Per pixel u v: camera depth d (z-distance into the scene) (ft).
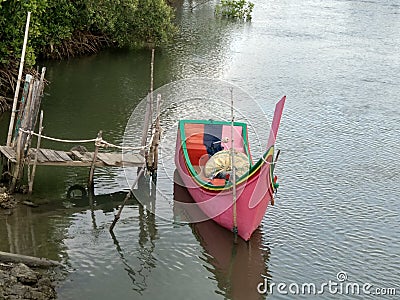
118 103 90.48
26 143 58.23
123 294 46.57
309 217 59.52
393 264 52.60
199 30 148.66
